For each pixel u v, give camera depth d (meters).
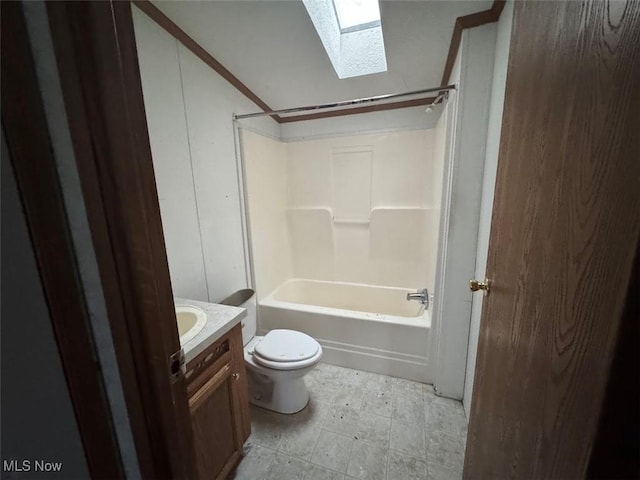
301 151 2.64
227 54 1.55
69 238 0.37
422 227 2.43
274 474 1.26
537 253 0.58
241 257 2.03
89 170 0.37
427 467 1.28
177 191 1.46
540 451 0.53
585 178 0.43
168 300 0.54
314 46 1.46
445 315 1.61
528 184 0.64
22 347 0.38
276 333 1.71
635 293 0.33
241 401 1.29
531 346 0.59
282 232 2.69
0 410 0.39
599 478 0.37
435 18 1.24
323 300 2.81
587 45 0.43
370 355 1.97
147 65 1.26
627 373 0.34
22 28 0.31
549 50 0.55
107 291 0.40
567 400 0.45
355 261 2.71
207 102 1.63
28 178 0.33
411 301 2.52
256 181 2.18
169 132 1.39
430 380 1.85
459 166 1.41
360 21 1.63
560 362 0.47
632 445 0.34
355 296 2.70
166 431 0.51
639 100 0.32
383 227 2.54
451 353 1.65
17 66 0.31
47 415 0.40
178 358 0.57
